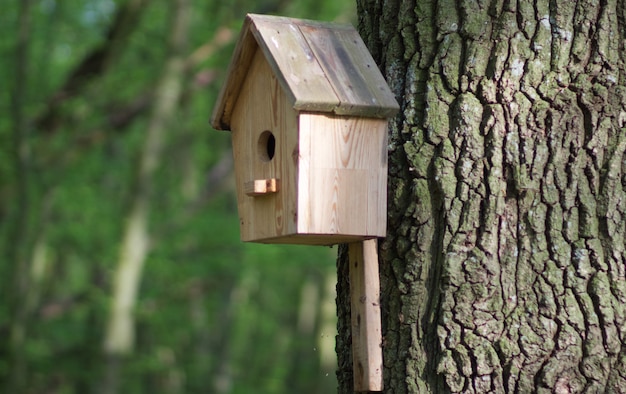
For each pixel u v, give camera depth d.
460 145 5.07
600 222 4.92
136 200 17.56
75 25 19.00
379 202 5.21
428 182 5.12
